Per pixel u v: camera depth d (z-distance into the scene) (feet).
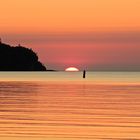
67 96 215.92
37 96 216.13
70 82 414.41
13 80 472.85
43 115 137.28
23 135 100.42
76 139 95.96
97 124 117.60
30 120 125.18
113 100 191.21
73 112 145.69
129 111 147.74
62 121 123.34
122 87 307.99
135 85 341.62
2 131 105.60
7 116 134.51
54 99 198.08
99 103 177.68
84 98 203.21
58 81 449.48
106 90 267.59
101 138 96.99
